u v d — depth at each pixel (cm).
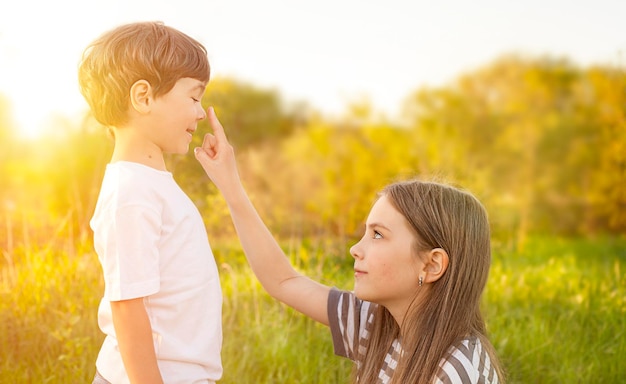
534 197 1092
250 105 1434
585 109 1080
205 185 316
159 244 150
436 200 155
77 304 264
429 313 151
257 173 956
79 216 336
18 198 562
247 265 361
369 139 1081
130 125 155
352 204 475
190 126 159
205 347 155
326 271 343
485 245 159
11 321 255
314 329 292
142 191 148
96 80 154
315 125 1254
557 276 409
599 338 296
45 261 298
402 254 152
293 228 453
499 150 1146
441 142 1086
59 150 529
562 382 269
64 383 236
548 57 1216
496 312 325
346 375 265
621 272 415
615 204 1031
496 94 1214
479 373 145
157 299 150
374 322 167
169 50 152
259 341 278
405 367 149
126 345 143
